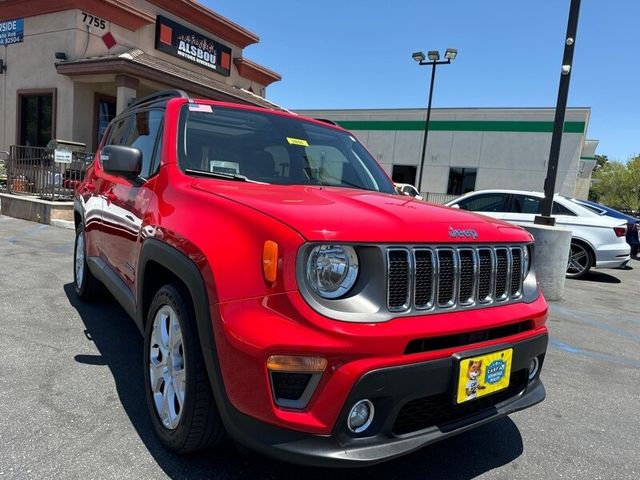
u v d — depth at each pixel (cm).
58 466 229
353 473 244
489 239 237
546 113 2677
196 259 219
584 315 634
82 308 470
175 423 237
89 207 435
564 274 715
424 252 212
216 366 204
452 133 2888
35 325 415
